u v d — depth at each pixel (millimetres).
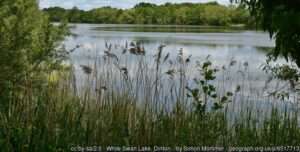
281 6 2750
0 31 5930
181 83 4449
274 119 4379
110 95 4332
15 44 5941
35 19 6727
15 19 6078
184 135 4055
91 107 4223
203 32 72750
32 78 5531
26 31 6117
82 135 3824
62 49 6414
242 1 3279
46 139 3688
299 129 4371
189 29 84562
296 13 2672
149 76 4496
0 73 5477
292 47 2914
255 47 30922
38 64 6062
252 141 4156
